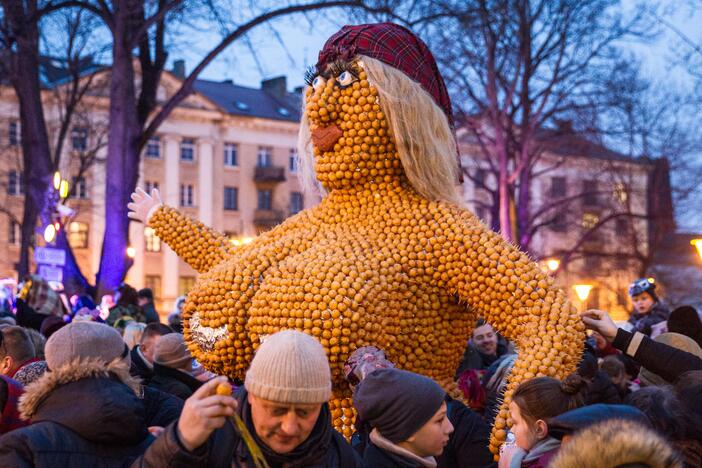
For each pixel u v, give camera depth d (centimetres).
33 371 432
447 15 1773
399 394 309
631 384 686
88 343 343
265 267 423
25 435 306
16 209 3900
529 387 342
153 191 500
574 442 222
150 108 1814
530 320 396
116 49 1734
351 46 439
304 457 274
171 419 404
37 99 1959
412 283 416
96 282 1714
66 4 1862
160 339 528
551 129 3002
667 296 3450
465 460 394
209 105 4609
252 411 273
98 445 315
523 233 2753
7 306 1277
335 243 421
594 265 3644
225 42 1769
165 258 4431
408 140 429
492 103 2402
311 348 265
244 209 4741
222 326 422
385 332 406
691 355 394
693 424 318
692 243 1006
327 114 434
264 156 4816
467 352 701
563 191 3834
